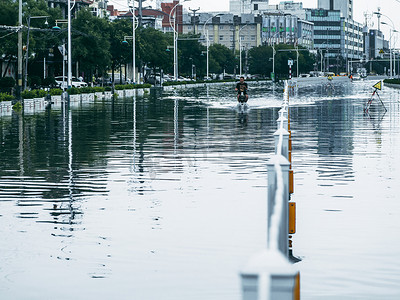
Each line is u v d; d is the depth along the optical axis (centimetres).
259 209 1720
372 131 4103
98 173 2422
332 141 3497
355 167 2500
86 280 1123
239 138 3719
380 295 1021
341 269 1163
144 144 3441
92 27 14075
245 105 7400
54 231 1497
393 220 1564
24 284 1107
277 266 461
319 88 14425
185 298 1012
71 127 4619
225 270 1162
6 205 1820
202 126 4597
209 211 1700
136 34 15625
